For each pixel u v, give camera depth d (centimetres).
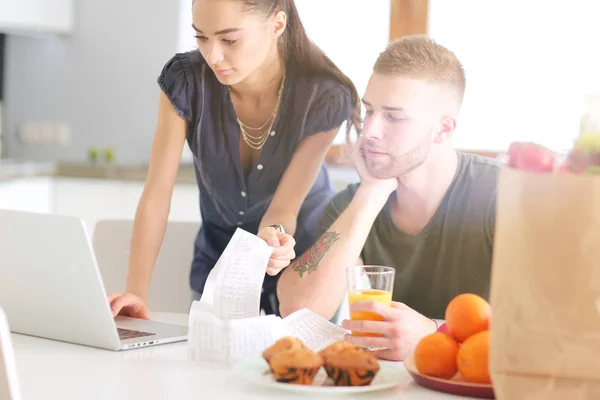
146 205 176
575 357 79
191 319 114
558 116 324
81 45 399
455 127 165
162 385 101
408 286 168
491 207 162
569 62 321
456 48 333
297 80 182
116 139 399
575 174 80
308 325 122
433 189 164
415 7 334
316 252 155
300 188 182
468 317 101
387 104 166
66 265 117
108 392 97
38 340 126
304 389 95
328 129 184
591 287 77
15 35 407
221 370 109
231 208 192
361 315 117
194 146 186
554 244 78
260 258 123
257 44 162
